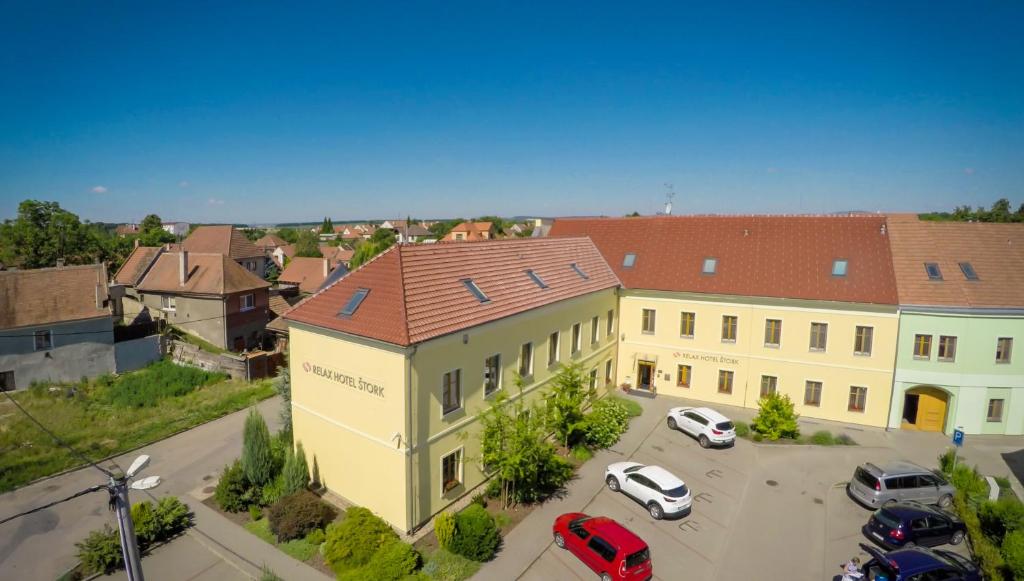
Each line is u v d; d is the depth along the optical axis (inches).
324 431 850.1
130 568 496.4
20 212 2292.1
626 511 824.3
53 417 1192.2
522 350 964.0
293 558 711.7
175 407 1277.1
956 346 1093.8
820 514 831.1
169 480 942.4
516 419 823.7
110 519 831.1
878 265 1163.3
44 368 1385.3
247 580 678.5
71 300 1451.8
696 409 1103.0
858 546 753.0
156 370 1488.7
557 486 887.1
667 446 1052.5
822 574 693.9
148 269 1900.8
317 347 837.8
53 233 2325.3
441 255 906.7
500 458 777.6
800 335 1191.6
